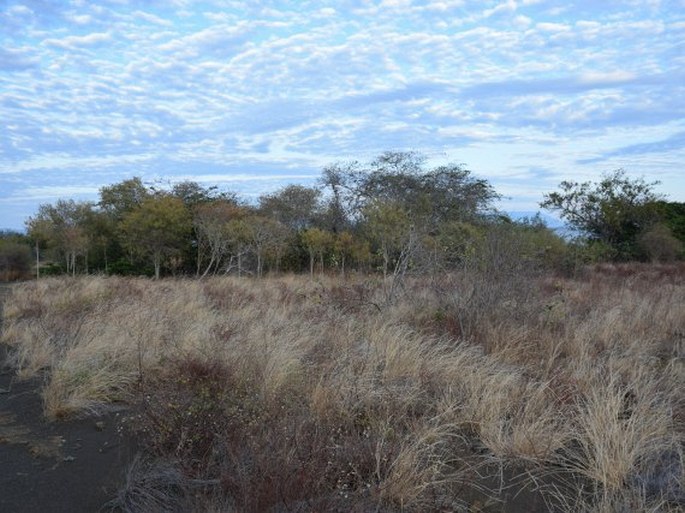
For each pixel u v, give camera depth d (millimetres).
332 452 3824
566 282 13820
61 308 9781
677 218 28750
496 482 3951
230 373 5223
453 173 22312
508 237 8633
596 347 7281
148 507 3408
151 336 6988
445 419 4695
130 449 4348
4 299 13258
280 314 8570
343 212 26031
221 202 24938
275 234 22297
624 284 13812
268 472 3309
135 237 21906
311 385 5203
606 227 26266
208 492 3541
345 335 7055
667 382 5605
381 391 5086
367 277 13562
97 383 5504
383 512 3379
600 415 4340
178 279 18516
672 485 3676
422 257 9312
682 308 10133
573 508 3543
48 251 27922
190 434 4121
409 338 7070
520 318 8172
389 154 23844
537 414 4797
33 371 6340
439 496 3627
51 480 3871
